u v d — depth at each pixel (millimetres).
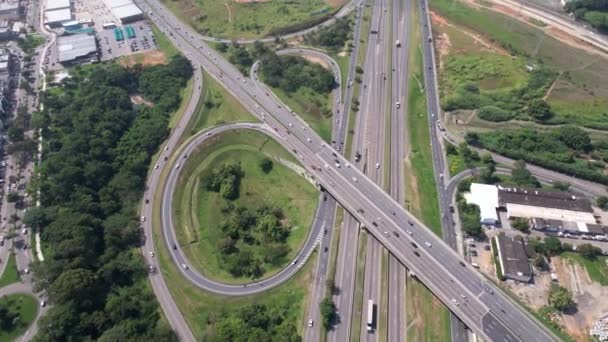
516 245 172750
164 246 186500
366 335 155000
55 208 193000
